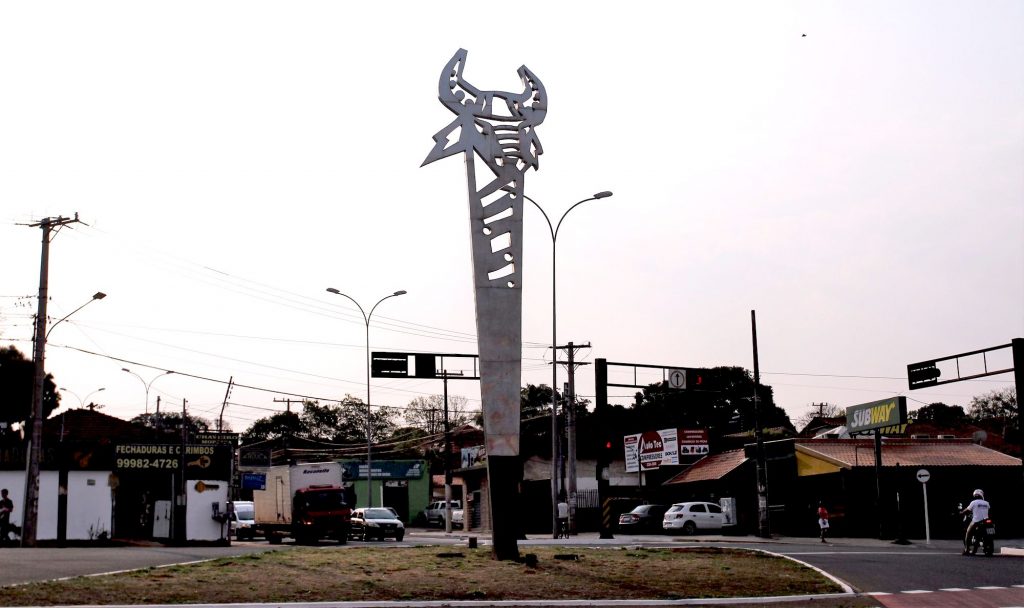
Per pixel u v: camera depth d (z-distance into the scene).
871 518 48.44
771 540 43.59
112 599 15.66
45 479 43.12
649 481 66.81
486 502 68.06
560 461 59.22
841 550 32.69
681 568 22.25
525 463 65.62
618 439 67.62
